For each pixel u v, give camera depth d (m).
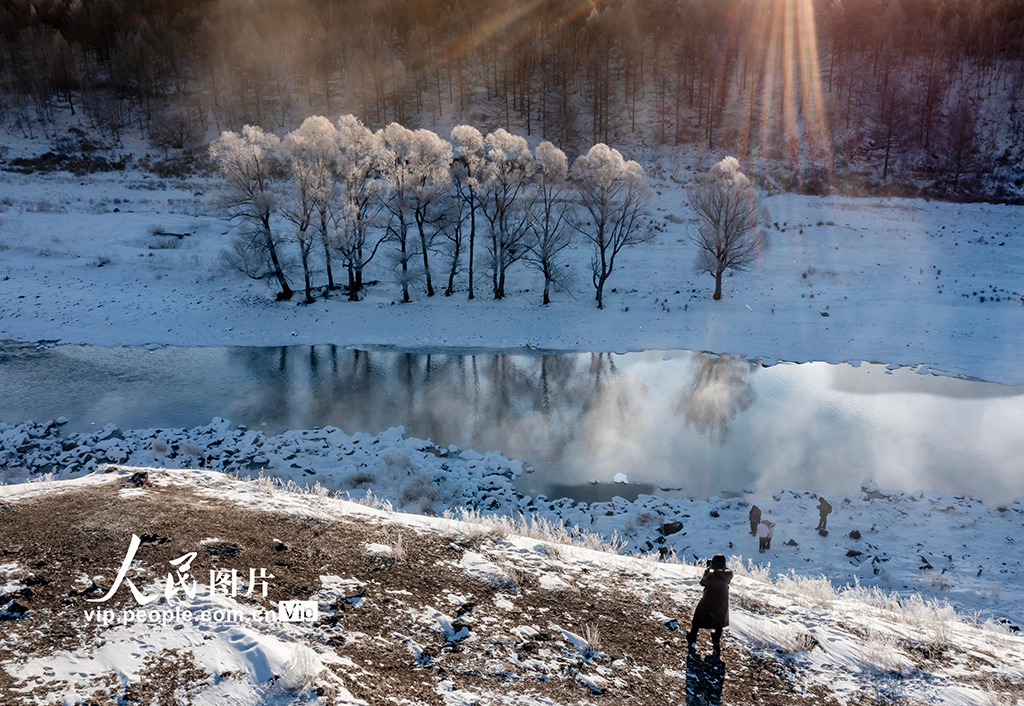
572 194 51.09
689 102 83.75
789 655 7.75
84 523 8.30
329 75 94.12
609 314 38.97
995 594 13.55
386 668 6.07
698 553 15.70
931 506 18.47
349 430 24.38
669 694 6.62
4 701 4.68
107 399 26.52
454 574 8.60
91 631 5.81
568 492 19.83
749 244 45.47
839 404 27.42
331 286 40.88
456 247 40.69
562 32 98.75
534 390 29.16
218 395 27.53
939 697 7.08
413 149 38.00
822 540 16.47
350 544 9.01
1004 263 46.88
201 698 5.06
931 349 33.72
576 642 7.32
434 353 33.78
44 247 43.41
